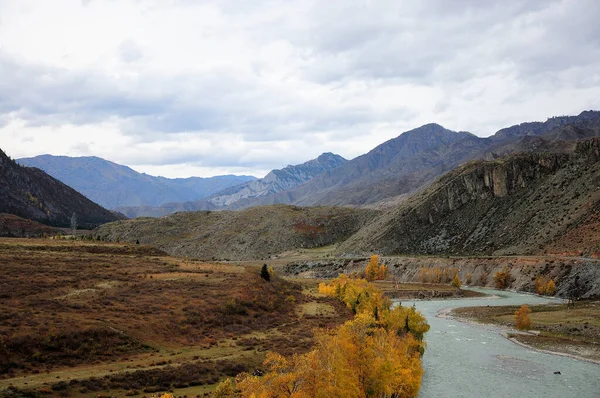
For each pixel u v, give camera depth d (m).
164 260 127.94
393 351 54.59
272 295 100.06
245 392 39.28
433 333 95.31
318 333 56.25
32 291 75.38
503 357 76.19
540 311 115.00
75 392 44.47
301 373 41.00
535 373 67.38
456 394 58.62
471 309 124.69
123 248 141.12
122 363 55.00
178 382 50.31
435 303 138.00
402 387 53.47
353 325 53.69
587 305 116.00
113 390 46.44
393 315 76.62
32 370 49.97
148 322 69.00
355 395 44.00
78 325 61.31
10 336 54.12
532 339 88.88
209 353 61.94
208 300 84.06
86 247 134.25
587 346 82.06
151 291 85.56
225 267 126.19
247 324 79.50
